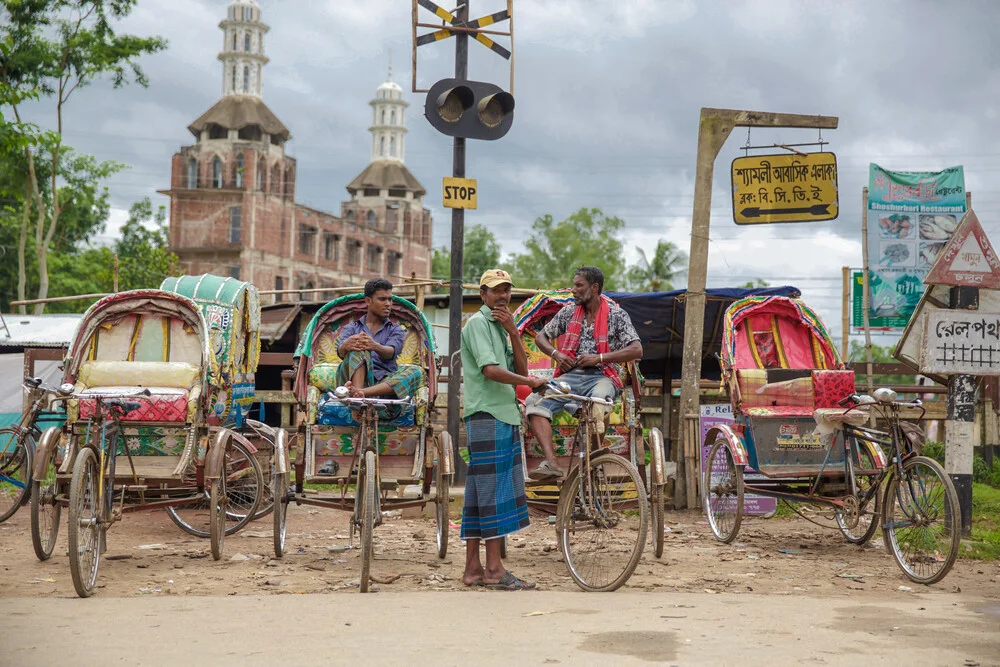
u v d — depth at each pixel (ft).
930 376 29.99
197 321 26.53
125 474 24.61
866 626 16.37
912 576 22.58
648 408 46.55
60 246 160.76
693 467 35.73
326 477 23.90
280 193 217.15
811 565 24.80
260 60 229.25
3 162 92.58
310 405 24.35
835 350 30.89
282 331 56.29
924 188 44.86
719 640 15.10
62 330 59.57
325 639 15.16
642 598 19.07
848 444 27.55
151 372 25.57
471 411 20.65
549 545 27.48
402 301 25.76
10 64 89.20
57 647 14.69
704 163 36.14
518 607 17.92
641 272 207.10
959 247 28.84
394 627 16.08
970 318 28.94
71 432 23.81
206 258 208.74
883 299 44.83
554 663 13.62
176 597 19.34
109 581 21.68
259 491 29.09
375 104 300.81
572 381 23.63
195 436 25.25
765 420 28.89
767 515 35.24
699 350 36.09
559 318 24.61
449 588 20.72
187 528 29.45
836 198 36.35
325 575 22.36
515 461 20.90
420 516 33.24
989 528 31.81
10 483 30.89
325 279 231.71
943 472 22.25
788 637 15.37
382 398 23.11
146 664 13.64
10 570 22.93
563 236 254.06
